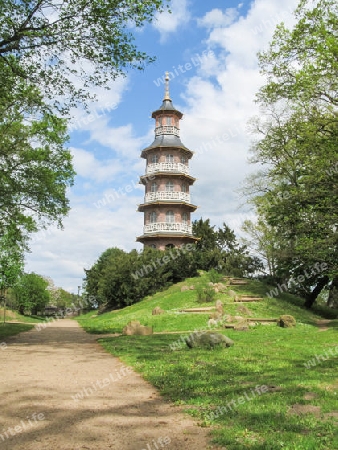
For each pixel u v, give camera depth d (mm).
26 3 15000
